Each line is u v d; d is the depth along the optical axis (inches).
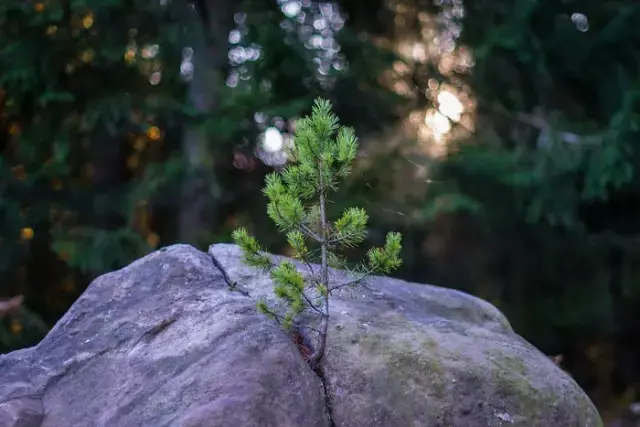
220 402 81.1
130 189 266.8
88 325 105.7
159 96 260.7
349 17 324.5
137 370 93.9
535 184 275.9
